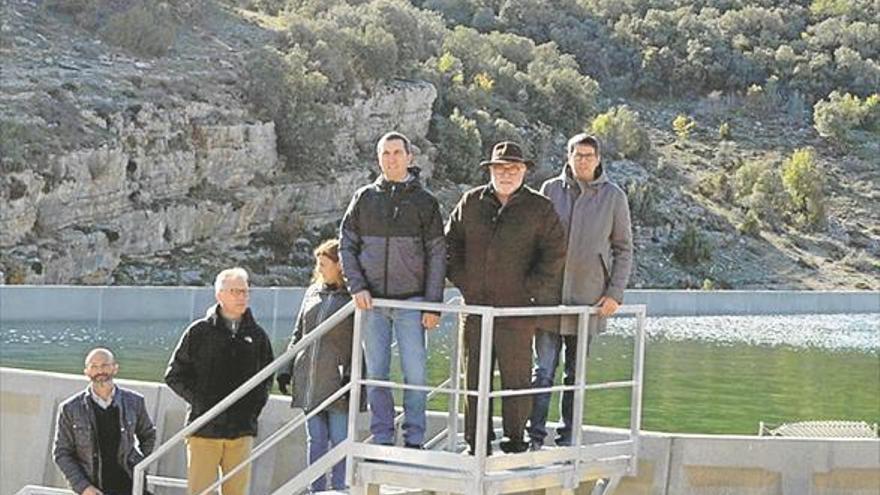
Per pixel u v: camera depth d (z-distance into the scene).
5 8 58.56
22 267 44.84
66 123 49.56
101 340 27.03
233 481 10.41
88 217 48.88
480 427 8.51
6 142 46.41
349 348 10.45
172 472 12.46
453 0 106.94
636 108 102.94
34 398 13.17
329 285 10.59
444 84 74.00
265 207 56.41
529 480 8.78
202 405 10.25
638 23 110.06
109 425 10.33
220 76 58.19
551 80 84.06
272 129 57.69
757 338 36.69
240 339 10.30
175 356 10.33
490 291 9.00
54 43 57.09
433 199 9.13
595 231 9.71
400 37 74.56
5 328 28.11
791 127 102.19
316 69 62.88
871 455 11.26
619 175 80.19
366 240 9.10
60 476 12.92
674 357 29.80
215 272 52.06
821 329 41.56
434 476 8.68
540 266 9.07
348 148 63.22
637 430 9.77
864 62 110.94
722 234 75.19
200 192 53.97
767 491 11.20
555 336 9.73
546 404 9.66
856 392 24.98
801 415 21.41
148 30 59.19
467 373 9.05
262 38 64.94
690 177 84.62
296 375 10.66
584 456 9.23
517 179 8.99
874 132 101.44
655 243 70.62
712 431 19.03
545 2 108.88
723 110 103.88
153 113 52.66
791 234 78.81
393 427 9.34
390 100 66.19
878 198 89.94
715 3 118.88
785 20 116.62
